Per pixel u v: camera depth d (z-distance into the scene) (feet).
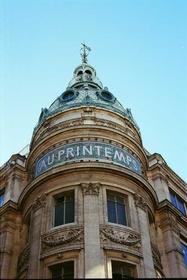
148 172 119.55
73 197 91.20
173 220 106.42
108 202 91.04
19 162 120.57
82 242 81.05
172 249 99.04
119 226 85.92
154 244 95.25
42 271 80.38
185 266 98.94
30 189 97.19
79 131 104.12
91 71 151.74
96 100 117.60
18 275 87.20
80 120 109.29
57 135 104.63
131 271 81.66
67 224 85.35
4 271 92.48
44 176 94.84
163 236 102.78
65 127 104.63
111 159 98.58
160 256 96.43
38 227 87.66
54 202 92.07
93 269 76.02
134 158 105.50
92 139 102.47
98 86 138.51
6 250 96.32
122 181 94.73
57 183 93.35
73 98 118.83
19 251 96.37
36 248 84.12
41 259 81.87
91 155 97.81
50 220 88.17
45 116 117.91
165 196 112.78
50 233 84.69
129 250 82.58
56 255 81.00
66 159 97.71
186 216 119.55
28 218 97.96
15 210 104.12
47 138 105.40
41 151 106.73
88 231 82.12
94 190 89.97
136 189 96.22
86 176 92.79
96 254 78.43
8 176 118.73
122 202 93.15
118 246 82.02
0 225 103.14
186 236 110.42
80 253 79.61
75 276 76.38
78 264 77.92
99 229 83.05
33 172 106.01
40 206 91.45
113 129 105.40
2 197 116.47
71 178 92.99
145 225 90.79
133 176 96.07
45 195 92.84
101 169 93.76
